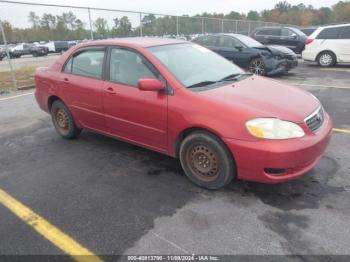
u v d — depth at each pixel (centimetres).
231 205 317
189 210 311
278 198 326
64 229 290
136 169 404
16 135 548
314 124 329
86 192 352
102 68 430
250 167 309
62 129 521
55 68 505
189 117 334
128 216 305
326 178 361
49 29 1184
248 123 304
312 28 1948
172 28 1656
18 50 2139
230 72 423
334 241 261
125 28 1373
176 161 422
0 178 392
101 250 262
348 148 441
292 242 262
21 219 307
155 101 363
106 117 430
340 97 735
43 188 365
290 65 1063
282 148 295
